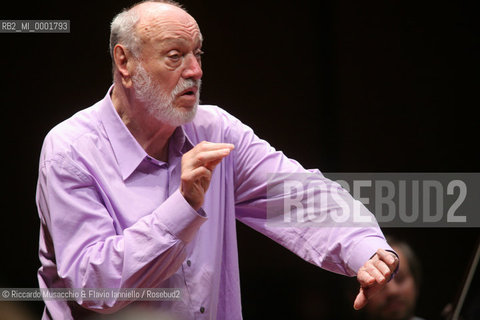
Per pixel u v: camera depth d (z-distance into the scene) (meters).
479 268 6.33
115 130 6.10
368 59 14.64
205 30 13.69
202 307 6.15
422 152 14.74
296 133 14.33
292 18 14.20
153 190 6.14
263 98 14.09
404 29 14.69
